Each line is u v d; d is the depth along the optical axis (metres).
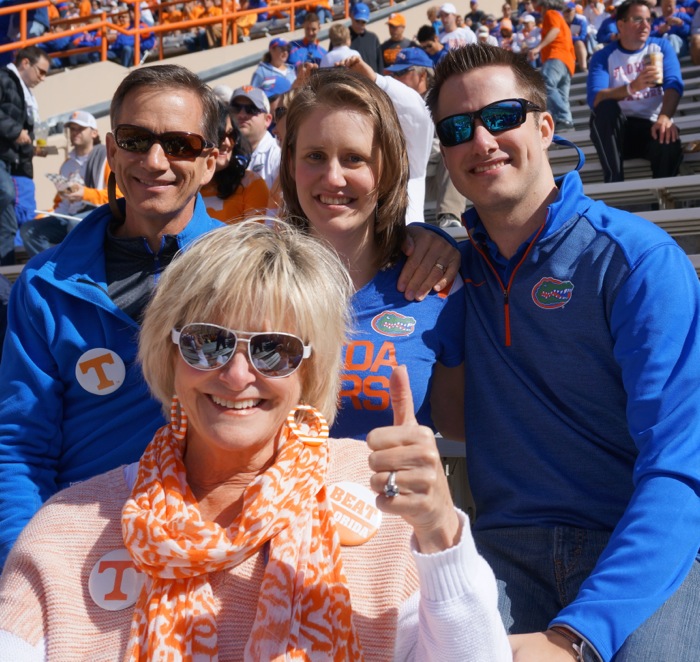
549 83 4.51
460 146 1.36
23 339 1.44
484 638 0.85
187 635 0.93
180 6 8.13
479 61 1.37
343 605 0.94
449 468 1.81
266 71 4.91
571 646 1.00
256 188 2.26
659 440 1.14
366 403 1.35
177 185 1.47
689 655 1.05
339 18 7.64
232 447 0.98
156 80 1.47
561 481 1.26
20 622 0.96
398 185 1.42
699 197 2.85
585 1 6.75
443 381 1.44
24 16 5.79
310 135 1.39
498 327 1.35
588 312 1.27
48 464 1.42
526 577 1.24
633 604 1.03
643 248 1.25
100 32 6.45
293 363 0.98
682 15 5.21
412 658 0.93
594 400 1.27
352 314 1.37
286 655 0.91
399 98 2.18
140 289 1.46
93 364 1.42
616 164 3.37
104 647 0.95
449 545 0.85
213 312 0.98
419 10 7.14
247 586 0.97
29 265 1.47
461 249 1.47
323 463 1.03
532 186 1.34
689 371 1.17
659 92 3.36
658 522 1.08
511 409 1.32
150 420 1.42
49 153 4.54
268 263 0.99
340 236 1.41
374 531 1.00
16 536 1.32
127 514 0.98
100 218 1.51
